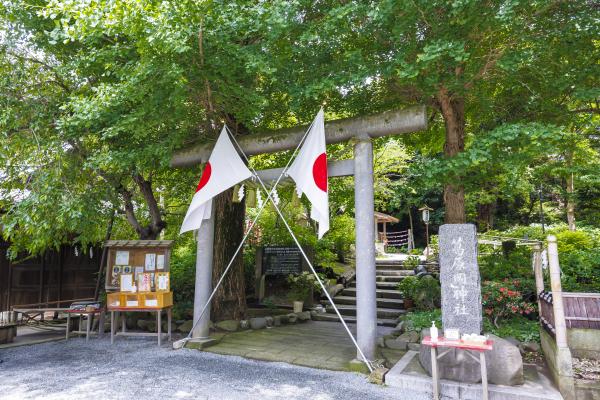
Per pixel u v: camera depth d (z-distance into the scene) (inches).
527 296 256.2
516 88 223.9
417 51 192.2
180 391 156.0
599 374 165.0
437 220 808.9
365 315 189.3
